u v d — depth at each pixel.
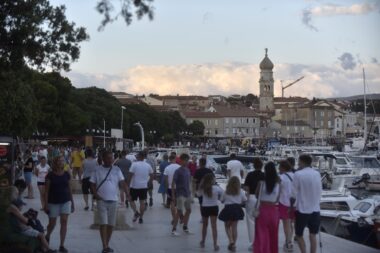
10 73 18.52
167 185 19.80
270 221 11.91
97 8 9.56
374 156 48.84
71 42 17.20
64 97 86.38
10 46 15.91
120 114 125.94
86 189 22.39
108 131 120.94
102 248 14.22
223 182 32.78
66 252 13.41
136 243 15.24
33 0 16.02
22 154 44.03
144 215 21.28
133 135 136.88
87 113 107.56
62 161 13.30
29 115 42.25
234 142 184.38
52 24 16.84
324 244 15.33
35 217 13.15
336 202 25.02
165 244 15.12
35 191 30.67
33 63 16.92
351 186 39.19
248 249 14.22
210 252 13.98
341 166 46.38
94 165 22.27
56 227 17.81
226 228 14.27
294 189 12.33
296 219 12.37
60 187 13.16
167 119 164.12
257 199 12.05
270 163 12.03
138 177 19.06
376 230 19.42
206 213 14.45
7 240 11.29
